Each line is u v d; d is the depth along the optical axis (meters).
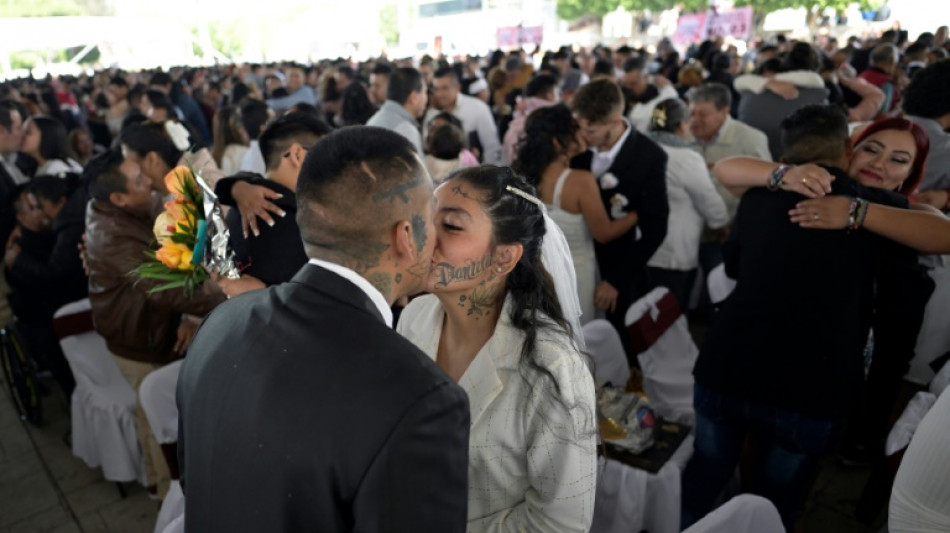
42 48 28.62
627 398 1.97
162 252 1.43
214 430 0.82
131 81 11.72
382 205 0.83
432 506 0.76
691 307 3.92
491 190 1.04
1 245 3.94
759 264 1.66
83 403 2.67
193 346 0.93
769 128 3.84
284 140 1.76
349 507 0.76
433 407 0.75
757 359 1.66
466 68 9.25
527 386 1.04
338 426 0.74
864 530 2.34
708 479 1.90
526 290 1.08
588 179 2.32
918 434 1.04
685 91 5.77
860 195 1.54
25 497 2.74
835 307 1.54
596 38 29.12
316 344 0.80
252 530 0.77
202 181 1.32
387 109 3.42
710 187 2.96
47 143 3.86
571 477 1.04
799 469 1.72
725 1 22.47
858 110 4.32
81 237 2.84
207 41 35.22
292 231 1.64
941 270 2.22
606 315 2.87
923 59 6.87
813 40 15.25
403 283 0.91
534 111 2.38
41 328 3.03
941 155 2.41
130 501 2.70
